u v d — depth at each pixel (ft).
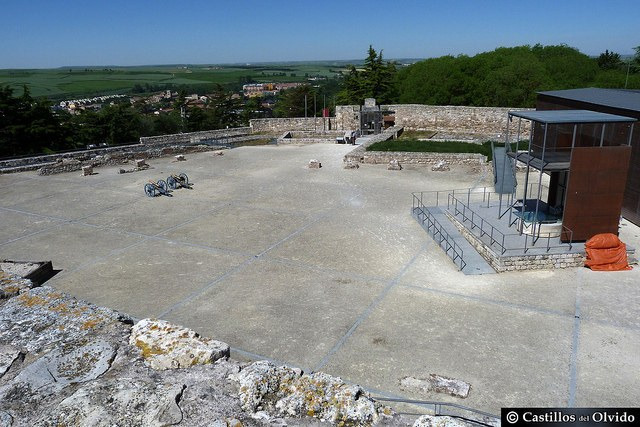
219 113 248.93
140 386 11.53
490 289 39.32
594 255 42.32
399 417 12.28
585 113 46.26
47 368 12.46
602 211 43.55
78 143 178.50
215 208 64.08
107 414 10.50
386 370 28.78
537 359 29.60
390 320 34.65
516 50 205.46
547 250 42.98
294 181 79.15
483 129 124.77
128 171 88.74
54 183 80.18
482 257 45.57
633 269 42.55
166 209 63.93
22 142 159.12
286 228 55.36
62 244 51.52
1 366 12.53
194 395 11.64
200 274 43.32
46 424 10.18
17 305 16.14
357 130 136.67
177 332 14.46
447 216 56.24
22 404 11.04
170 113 251.39
